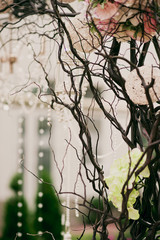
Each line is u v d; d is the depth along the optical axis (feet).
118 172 2.71
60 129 6.23
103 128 6.40
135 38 2.85
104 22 2.76
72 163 5.24
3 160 9.93
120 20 2.71
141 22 2.72
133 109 2.93
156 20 2.56
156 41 3.15
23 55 6.02
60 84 4.22
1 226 10.27
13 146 9.47
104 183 2.91
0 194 10.43
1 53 6.19
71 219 5.53
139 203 3.11
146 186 2.87
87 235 7.43
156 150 2.68
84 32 3.09
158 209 3.02
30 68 5.51
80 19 3.11
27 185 9.75
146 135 3.13
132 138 3.19
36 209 9.93
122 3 2.60
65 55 3.94
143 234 3.10
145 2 2.63
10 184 10.27
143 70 2.77
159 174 3.08
